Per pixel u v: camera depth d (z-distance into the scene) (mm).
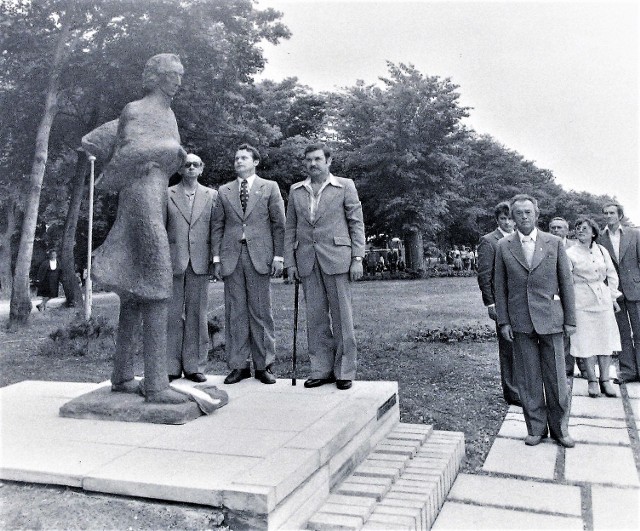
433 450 4141
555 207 43594
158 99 4188
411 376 6949
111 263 4043
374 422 4176
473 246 41250
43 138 13516
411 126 26094
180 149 4188
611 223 6715
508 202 5934
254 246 5066
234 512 2623
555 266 4641
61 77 14836
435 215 28562
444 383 6625
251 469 2869
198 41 14656
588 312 6055
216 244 5223
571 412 5516
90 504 2779
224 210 5184
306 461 2975
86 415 4004
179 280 5199
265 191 5129
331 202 4859
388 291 19172
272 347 5211
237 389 4820
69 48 14422
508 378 5801
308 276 4902
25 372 7594
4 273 25000
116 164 4039
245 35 16062
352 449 3672
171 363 5199
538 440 4684
